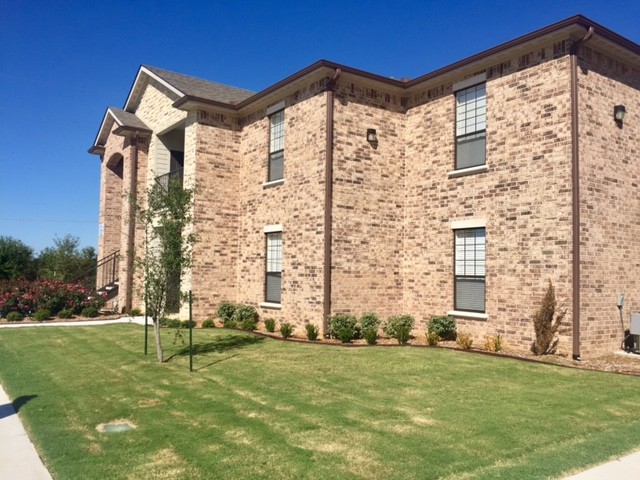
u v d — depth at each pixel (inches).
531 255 507.2
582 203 480.1
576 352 467.2
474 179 567.8
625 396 348.5
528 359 459.2
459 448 247.9
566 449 249.3
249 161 743.7
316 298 598.9
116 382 382.9
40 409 314.3
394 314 635.5
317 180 607.5
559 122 491.2
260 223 711.1
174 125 800.3
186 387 366.3
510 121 534.3
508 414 303.9
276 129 701.3
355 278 609.6
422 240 624.4
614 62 525.0
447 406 319.6
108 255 961.5
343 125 610.2
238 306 718.5
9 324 724.7
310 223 614.9
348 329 560.4
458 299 584.4
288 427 277.3
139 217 477.1
